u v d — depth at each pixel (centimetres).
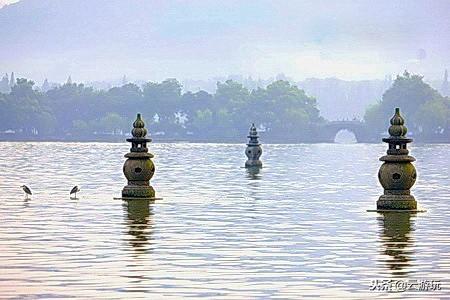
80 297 4744
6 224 7838
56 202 10069
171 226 7769
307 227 7781
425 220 8388
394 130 9194
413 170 9206
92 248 6381
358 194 11831
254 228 7688
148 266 5659
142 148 10450
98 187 12575
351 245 6644
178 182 14150
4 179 14600
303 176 16538
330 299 4753
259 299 4747
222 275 5384
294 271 5531
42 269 5522
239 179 15200
